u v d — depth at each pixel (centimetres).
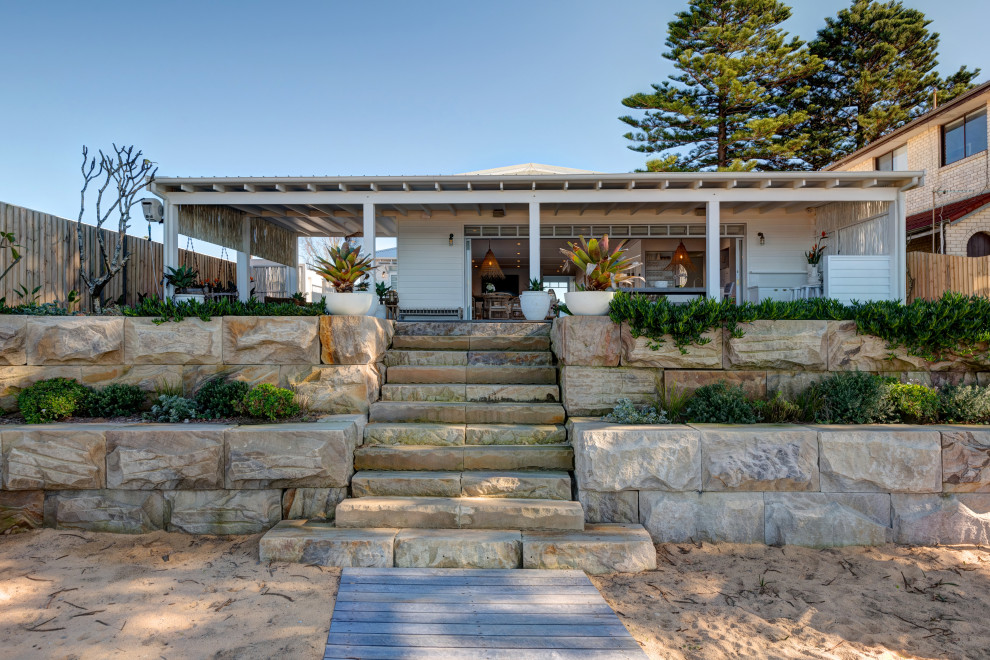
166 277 786
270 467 422
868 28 1981
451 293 1052
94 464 423
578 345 512
